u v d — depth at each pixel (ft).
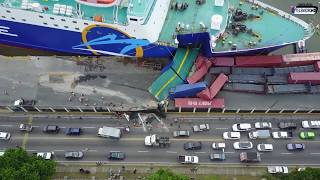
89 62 291.58
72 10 254.47
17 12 260.01
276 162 258.37
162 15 264.31
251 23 277.44
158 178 228.84
